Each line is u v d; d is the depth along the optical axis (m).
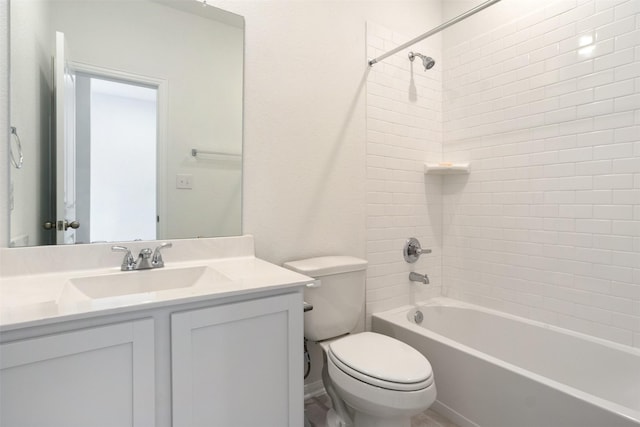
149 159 1.35
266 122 1.60
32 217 1.14
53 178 1.18
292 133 1.68
